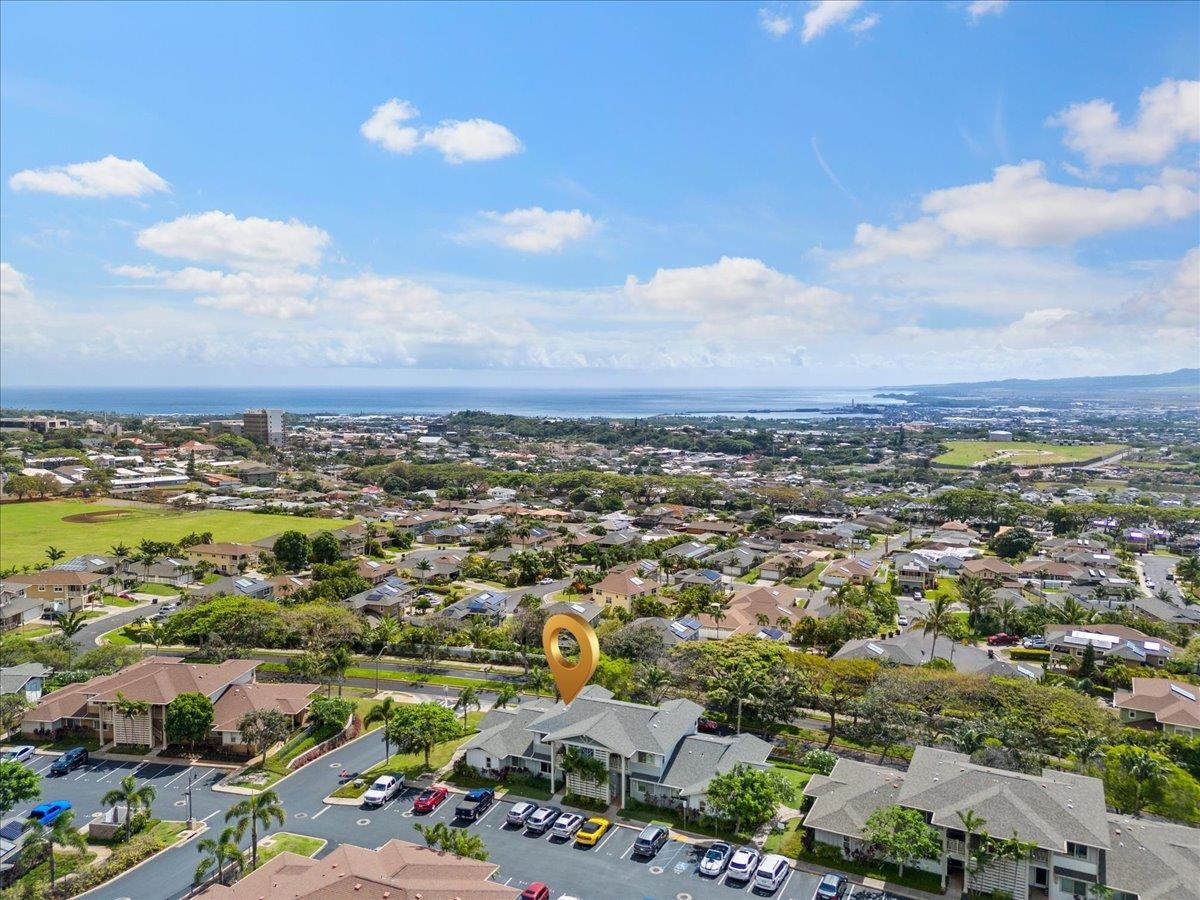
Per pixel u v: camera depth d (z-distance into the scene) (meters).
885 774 73.50
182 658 121.00
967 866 62.97
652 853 67.88
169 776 82.62
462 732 85.94
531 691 106.88
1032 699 91.50
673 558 188.62
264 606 131.12
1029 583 176.00
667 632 122.19
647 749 76.19
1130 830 64.88
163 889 62.56
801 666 101.69
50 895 60.84
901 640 122.31
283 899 55.06
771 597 146.12
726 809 70.38
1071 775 73.25
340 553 192.88
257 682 105.12
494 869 60.34
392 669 118.75
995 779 68.06
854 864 67.00
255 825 66.81
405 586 160.50
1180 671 115.50
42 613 147.38
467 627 133.62
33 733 92.00
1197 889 58.56
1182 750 86.75
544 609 134.75
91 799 77.50
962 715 93.44
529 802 76.69
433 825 72.31
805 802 76.38
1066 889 61.53
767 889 62.62
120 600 157.75
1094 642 123.94
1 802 69.56
